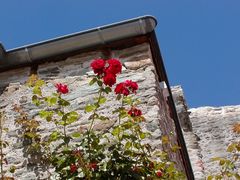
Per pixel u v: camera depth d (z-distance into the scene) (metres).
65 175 4.93
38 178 5.55
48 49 6.45
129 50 6.46
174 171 5.19
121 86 5.20
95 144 5.05
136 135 5.29
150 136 5.55
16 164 5.68
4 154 5.54
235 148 5.80
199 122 16.16
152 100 5.93
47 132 5.86
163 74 6.91
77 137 5.37
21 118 5.99
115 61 5.05
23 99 6.20
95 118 5.42
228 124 15.93
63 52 6.46
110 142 5.22
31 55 6.46
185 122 11.87
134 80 6.15
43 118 5.99
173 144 6.59
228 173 5.54
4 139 5.88
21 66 6.56
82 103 6.07
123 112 5.37
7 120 6.05
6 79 6.49
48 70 6.47
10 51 6.46
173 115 7.43
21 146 5.79
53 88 6.27
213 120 16.14
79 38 6.43
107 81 4.98
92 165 4.85
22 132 5.89
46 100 5.57
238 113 16.31
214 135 15.70
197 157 11.17
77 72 6.38
